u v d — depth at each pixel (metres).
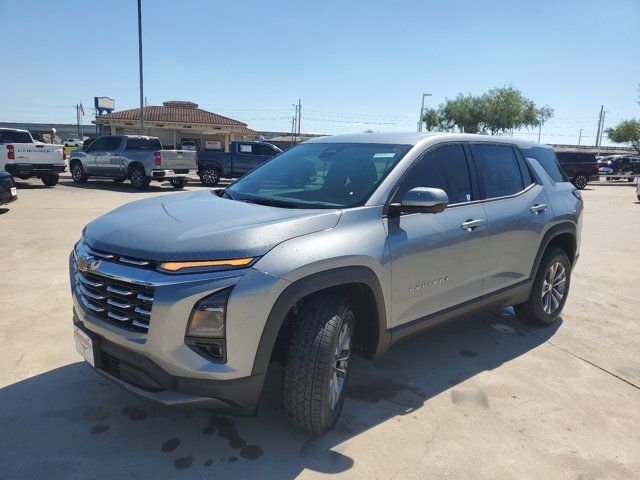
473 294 3.86
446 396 3.51
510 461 2.80
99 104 40.06
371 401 3.41
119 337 2.54
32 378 3.51
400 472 2.67
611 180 35.94
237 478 2.58
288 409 2.79
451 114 55.34
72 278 3.05
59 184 18.06
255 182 3.82
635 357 4.30
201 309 2.39
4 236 8.09
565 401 3.50
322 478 2.60
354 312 3.21
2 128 16.53
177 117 43.97
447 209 3.59
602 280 6.90
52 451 2.74
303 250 2.63
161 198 3.75
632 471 2.77
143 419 3.07
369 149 3.67
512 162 4.42
